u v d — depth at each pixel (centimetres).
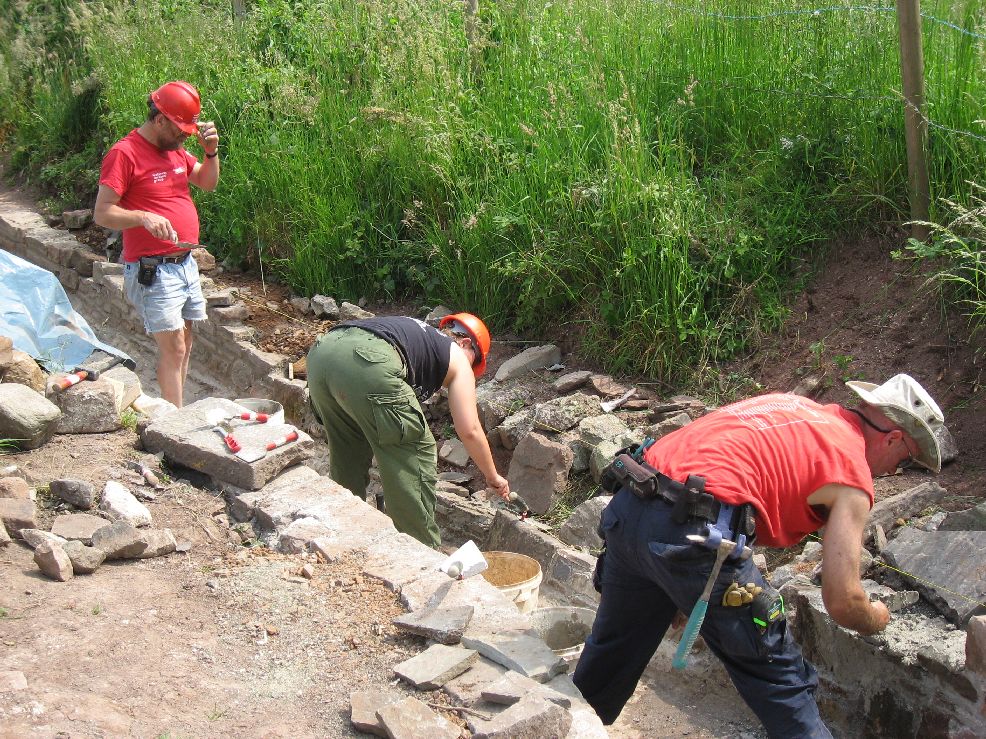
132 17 1009
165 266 567
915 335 507
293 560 365
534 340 637
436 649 308
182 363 591
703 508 287
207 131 582
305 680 303
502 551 478
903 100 514
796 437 296
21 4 1112
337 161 759
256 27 941
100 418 453
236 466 410
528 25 755
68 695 277
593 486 514
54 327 598
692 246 579
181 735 272
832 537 287
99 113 988
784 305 563
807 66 617
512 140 691
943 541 372
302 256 745
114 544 361
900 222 548
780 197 596
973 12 548
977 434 453
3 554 357
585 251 600
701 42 668
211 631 326
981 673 314
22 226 923
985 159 513
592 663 332
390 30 797
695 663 391
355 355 418
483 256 654
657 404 547
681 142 622
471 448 430
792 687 292
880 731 351
